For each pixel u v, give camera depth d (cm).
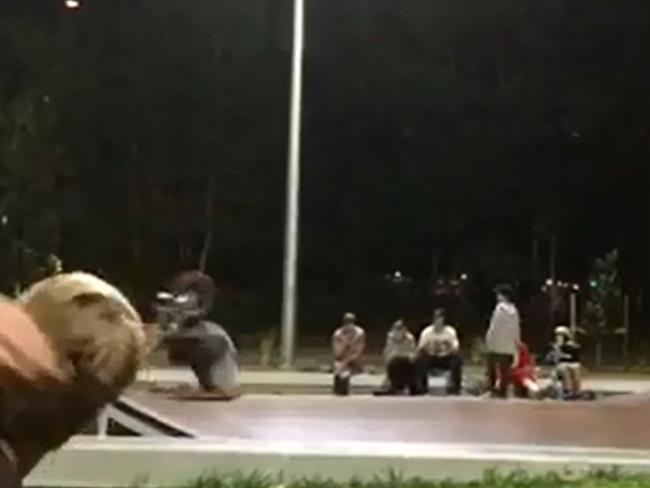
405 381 2523
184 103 5628
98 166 5503
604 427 1488
